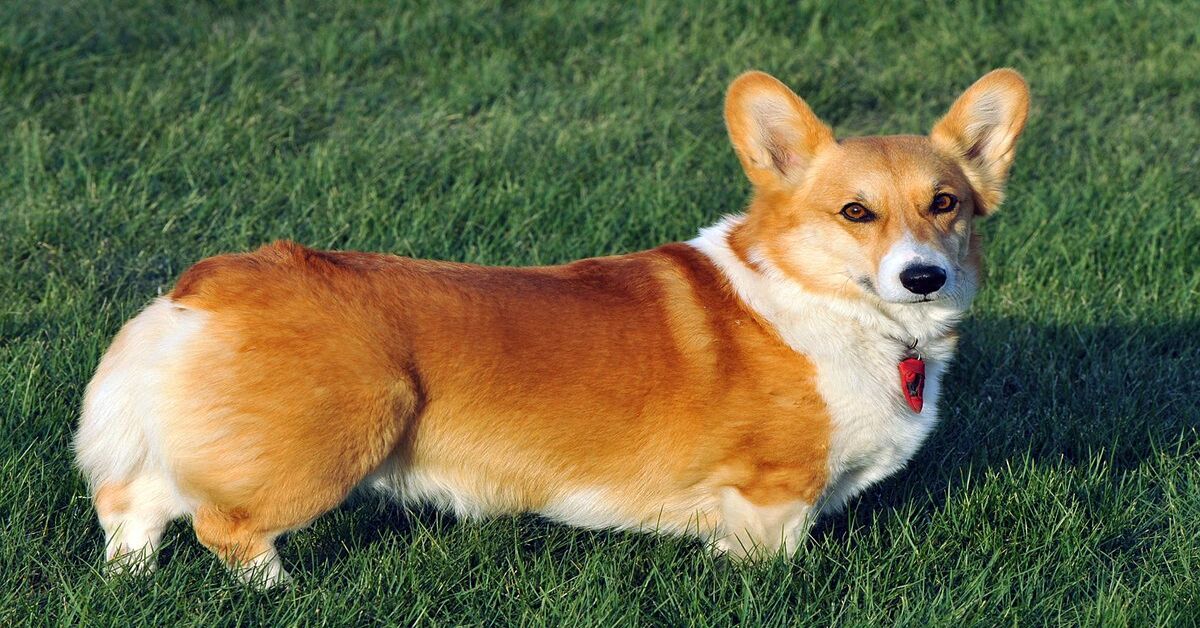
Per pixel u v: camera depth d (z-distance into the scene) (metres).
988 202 4.12
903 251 3.69
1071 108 8.26
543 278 3.83
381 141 7.29
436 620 3.71
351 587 3.78
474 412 3.67
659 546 4.06
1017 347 5.52
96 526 4.06
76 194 6.41
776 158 4.02
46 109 7.35
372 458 3.58
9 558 3.79
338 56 8.48
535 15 9.26
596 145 7.29
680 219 6.51
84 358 4.86
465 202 6.48
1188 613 3.72
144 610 3.55
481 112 7.90
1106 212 6.65
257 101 7.58
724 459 3.85
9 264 5.68
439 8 9.26
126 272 5.73
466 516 4.13
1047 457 4.79
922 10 9.73
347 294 3.55
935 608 3.76
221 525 3.62
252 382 3.44
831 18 9.55
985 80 4.05
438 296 3.65
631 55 8.78
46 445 4.34
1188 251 6.34
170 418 3.47
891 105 8.44
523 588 3.83
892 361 3.96
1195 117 8.26
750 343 3.81
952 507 4.27
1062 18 9.52
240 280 3.54
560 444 3.78
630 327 3.78
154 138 7.05
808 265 3.85
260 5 9.38
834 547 4.08
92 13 8.70
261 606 3.64
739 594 3.88
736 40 9.07
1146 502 4.40
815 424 3.82
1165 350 5.66
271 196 6.46
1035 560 4.10
